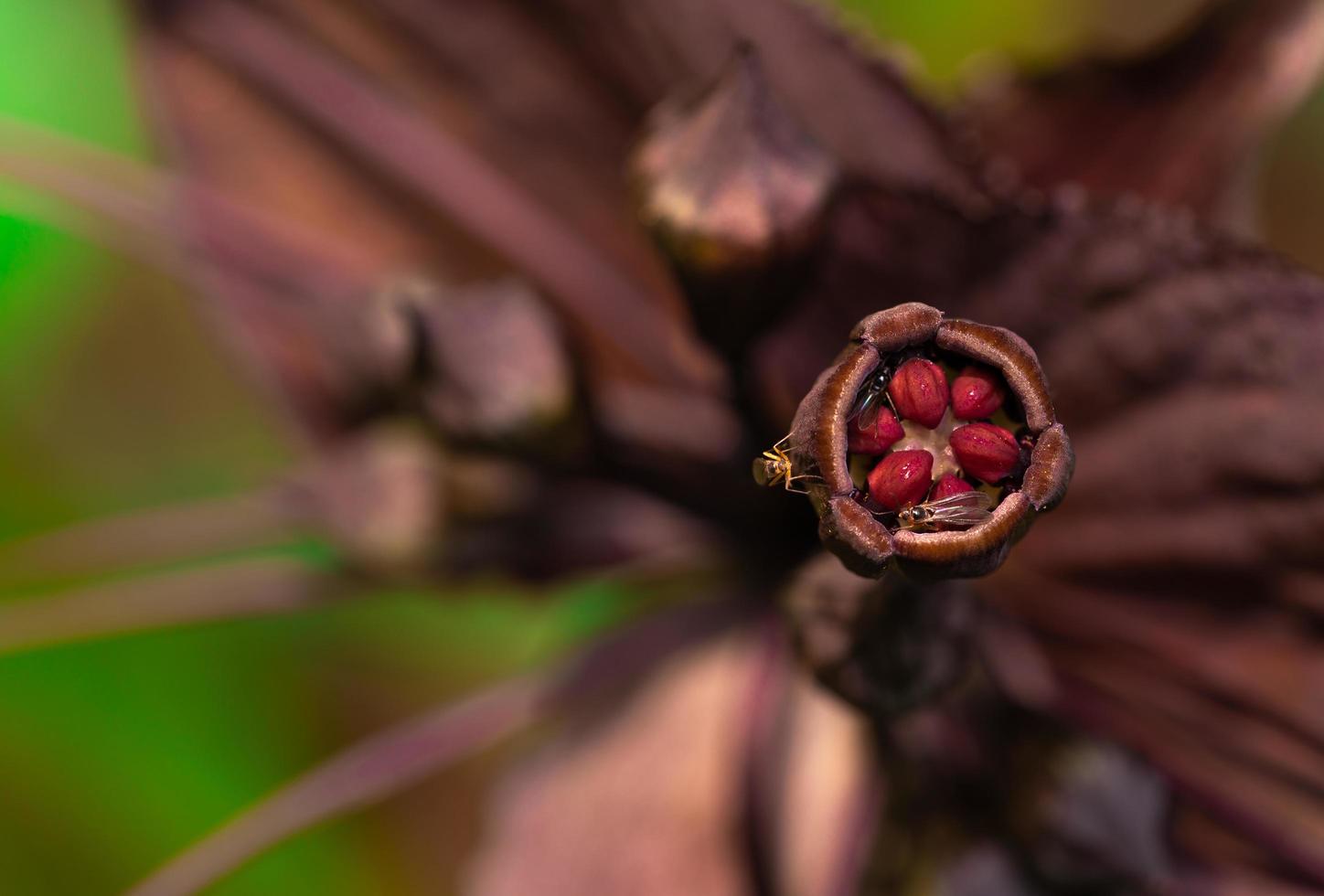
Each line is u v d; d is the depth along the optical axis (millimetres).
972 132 255
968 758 241
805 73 231
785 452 186
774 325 228
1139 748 248
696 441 254
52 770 328
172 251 286
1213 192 256
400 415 267
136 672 334
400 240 281
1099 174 261
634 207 229
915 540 182
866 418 184
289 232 281
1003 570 245
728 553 260
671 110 229
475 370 242
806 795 264
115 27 345
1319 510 227
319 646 353
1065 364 230
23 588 324
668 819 270
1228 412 226
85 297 355
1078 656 250
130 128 346
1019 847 239
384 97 269
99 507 354
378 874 351
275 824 253
